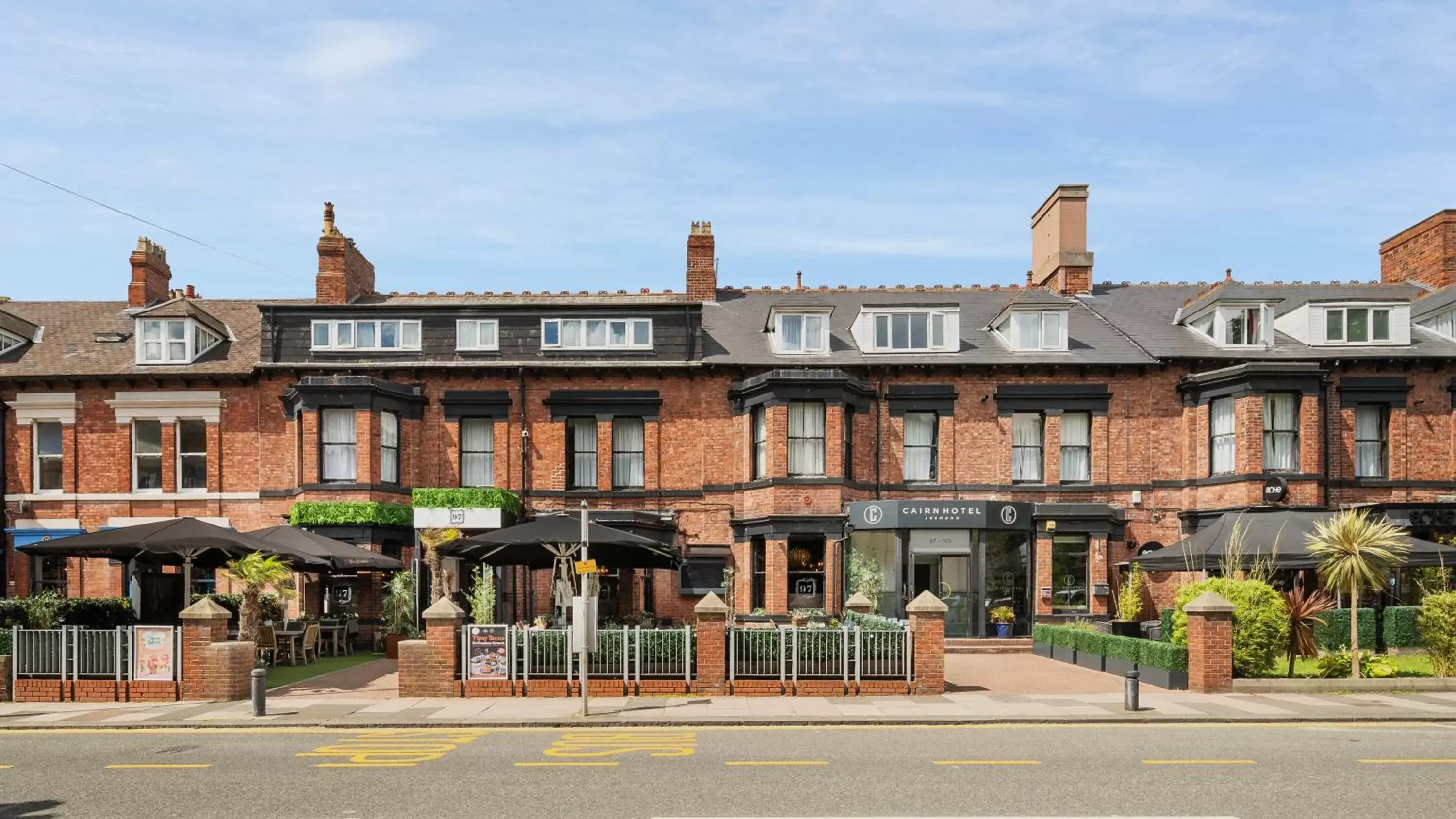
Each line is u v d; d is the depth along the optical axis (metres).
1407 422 29.50
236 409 30.11
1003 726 15.62
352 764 12.55
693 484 30.11
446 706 17.20
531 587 28.81
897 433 29.98
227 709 16.95
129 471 30.02
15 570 29.83
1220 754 13.14
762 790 11.10
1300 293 33.66
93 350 31.72
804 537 28.61
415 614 26.19
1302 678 19.14
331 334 30.42
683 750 13.49
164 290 35.69
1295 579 25.12
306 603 28.16
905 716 16.05
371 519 27.59
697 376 30.31
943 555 28.23
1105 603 29.12
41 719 16.00
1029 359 29.98
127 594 29.64
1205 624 18.70
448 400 30.03
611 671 18.38
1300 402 28.44
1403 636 23.67
